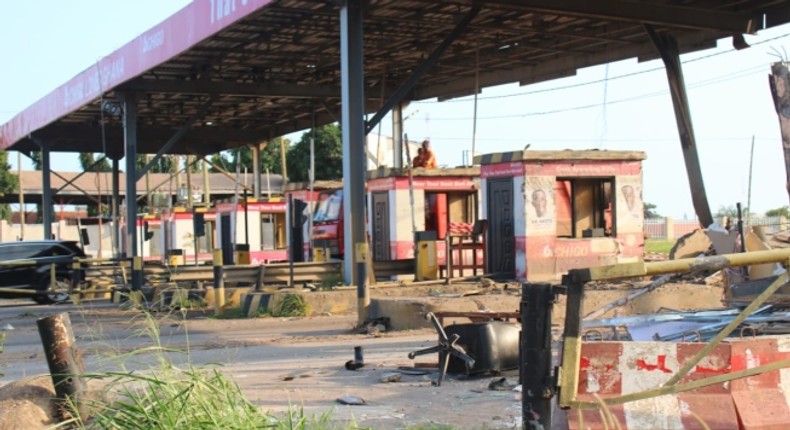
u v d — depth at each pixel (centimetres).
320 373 1216
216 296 2208
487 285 2278
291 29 2788
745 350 590
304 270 2545
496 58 3275
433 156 3284
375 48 3150
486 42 3064
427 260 2616
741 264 521
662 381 580
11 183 7388
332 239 3497
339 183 3731
